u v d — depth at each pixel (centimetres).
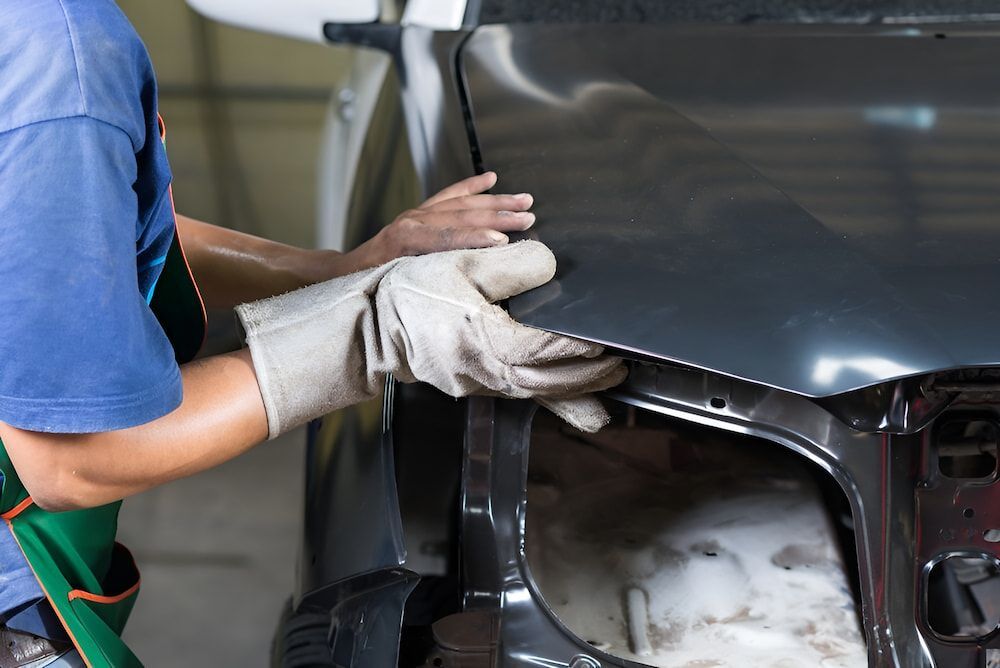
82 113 91
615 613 128
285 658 126
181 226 150
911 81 157
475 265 111
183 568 223
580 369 108
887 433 111
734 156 134
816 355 102
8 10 94
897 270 111
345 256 136
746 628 127
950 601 141
